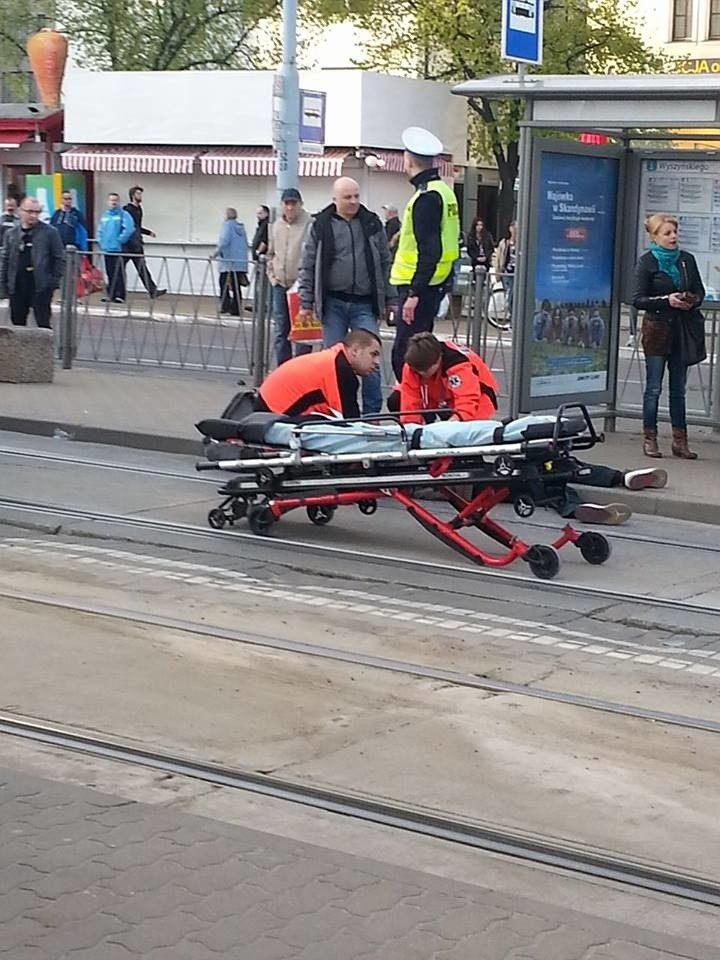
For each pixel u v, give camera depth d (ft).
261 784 18.78
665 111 39.47
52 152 118.73
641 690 23.11
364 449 30.58
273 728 20.81
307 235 42.73
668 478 39.01
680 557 32.07
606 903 15.97
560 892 16.19
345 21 124.26
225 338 57.93
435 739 20.62
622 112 40.04
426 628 25.96
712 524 35.94
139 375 58.75
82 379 56.85
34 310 59.16
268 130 106.63
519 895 15.93
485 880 16.37
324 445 31.12
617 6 118.21
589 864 16.89
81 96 112.37
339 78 105.29
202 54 123.34
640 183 44.29
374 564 30.37
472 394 32.35
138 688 22.24
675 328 41.52
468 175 123.24
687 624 26.76
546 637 25.70
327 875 15.94
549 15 112.27
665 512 36.50
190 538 31.89
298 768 19.38
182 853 16.33
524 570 30.14
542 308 42.52
